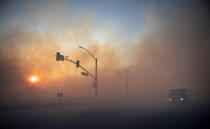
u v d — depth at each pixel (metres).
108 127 9.02
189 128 8.54
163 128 8.59
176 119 11.65
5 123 10.63
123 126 9.23
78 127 9.16
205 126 9.02
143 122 10.52
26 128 9.06
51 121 11.36
